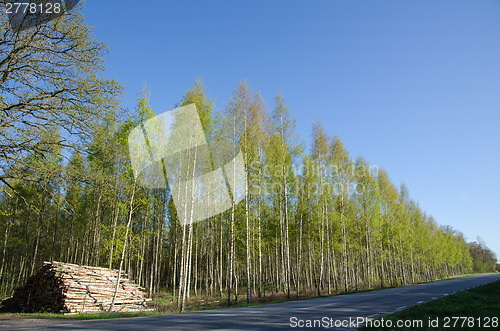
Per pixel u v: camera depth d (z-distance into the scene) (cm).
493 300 1166
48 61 1101
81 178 1180
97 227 2188
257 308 1208
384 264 5172
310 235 3056
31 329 741
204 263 4459
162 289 3700
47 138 1088
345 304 1239
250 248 2358
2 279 3234
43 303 1373
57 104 1114
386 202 3853
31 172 1111
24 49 1027
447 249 6988
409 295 1555
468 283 2466
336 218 2922
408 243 4634
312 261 4028
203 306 1928
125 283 1798
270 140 2372
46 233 2992
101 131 1195
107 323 820
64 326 780
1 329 755
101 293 1538
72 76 1150
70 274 1495
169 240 3859
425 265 5916
